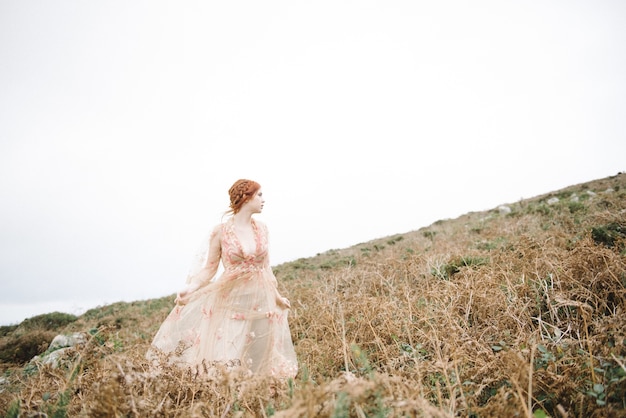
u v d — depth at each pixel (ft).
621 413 6.19
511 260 16.08
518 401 6.77
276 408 7.54
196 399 7.97
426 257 19.89
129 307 45.60
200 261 11.80
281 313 11.91
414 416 6.02
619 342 7.77
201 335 11.07
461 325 11.34
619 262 11.33
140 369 7.87
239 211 11.89
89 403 7.47
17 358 25.81
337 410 5.44
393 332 10.96
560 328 10.36
